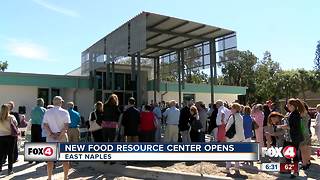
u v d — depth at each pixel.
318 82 55.56
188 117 13.28
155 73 28.73
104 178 10.02
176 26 19.59
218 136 11.44
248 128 10.55
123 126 11.54
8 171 10.51
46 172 10.84
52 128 8.52
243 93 35.09
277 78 57.06
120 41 19.91
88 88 27.59
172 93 30.62
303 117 10.01
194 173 9.40
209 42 22.20
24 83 25.09
